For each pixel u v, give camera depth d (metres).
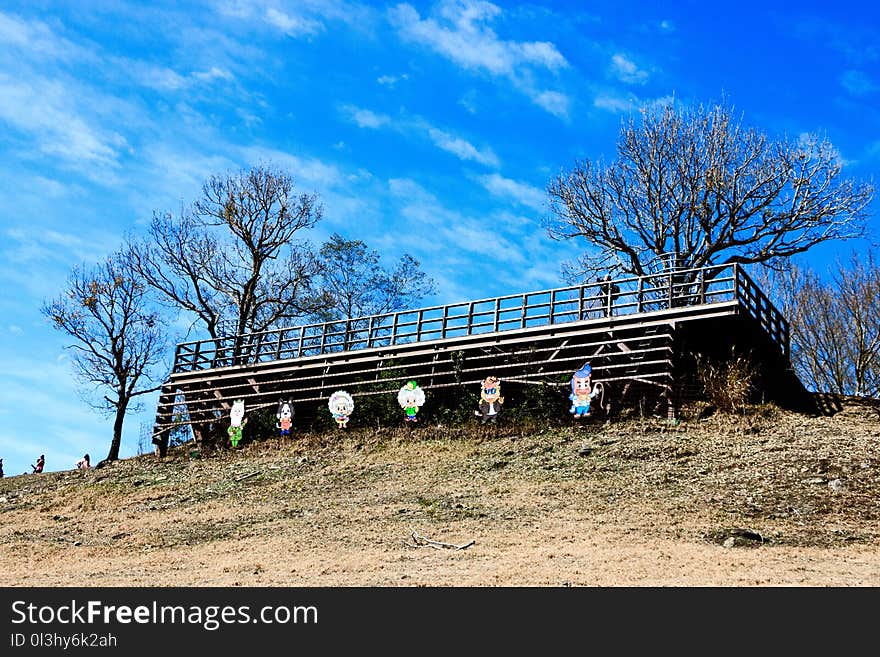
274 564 19.47
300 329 37.62
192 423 37.25
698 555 17.84
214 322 44.31
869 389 39.88
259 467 31.98
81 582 18.16
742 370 29.03
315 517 24.64
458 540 20.69
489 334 32.47
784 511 20.94
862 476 22.48
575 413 30.05
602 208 39.75
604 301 36.94
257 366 37.19
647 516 21.50
